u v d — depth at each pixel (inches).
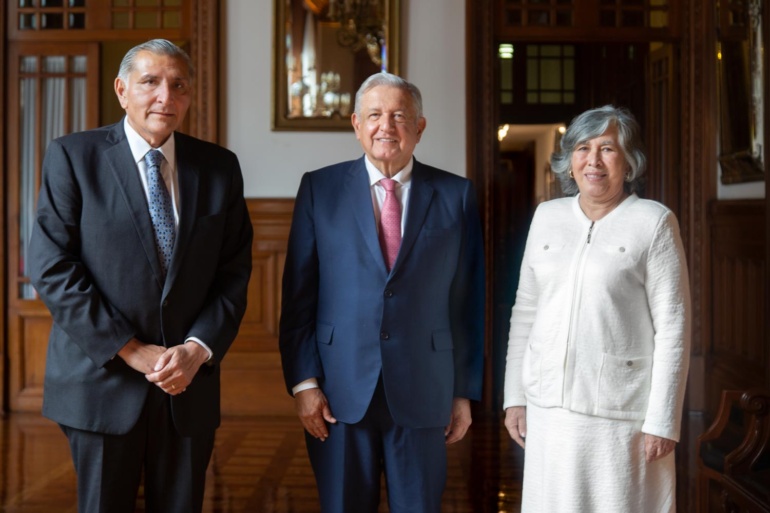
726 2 202.8
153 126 86.8
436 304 93.5
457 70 218.7
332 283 93.0
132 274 86.4
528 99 375.9
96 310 84.0
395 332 90.4
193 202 89.4
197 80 216.2
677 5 218.2
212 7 214.8
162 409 87.8
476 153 217.6
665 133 251.9
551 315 82.8
